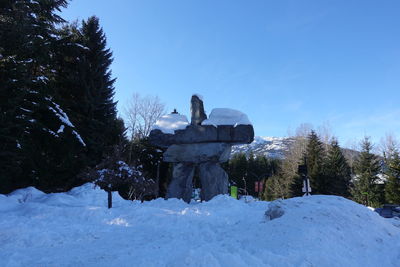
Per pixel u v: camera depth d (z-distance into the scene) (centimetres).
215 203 1076
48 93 1912
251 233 636
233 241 607
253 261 451
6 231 704
